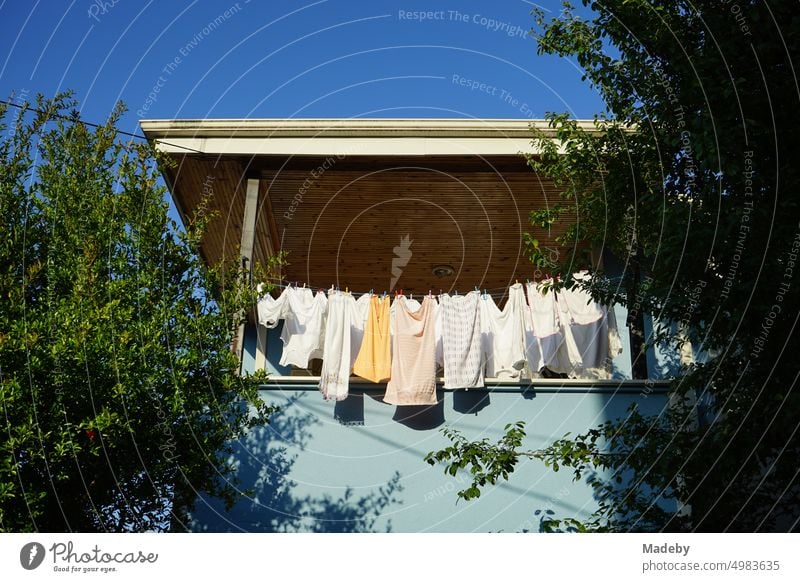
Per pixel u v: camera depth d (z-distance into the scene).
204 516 9.24
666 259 7.73
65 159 8.48
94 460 7.43
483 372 9.85
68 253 7.89
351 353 9.88
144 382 7.46
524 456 9.62
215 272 8.60
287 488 9.43
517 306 9.93
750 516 8.31
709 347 8.32
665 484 8.06
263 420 8.65
